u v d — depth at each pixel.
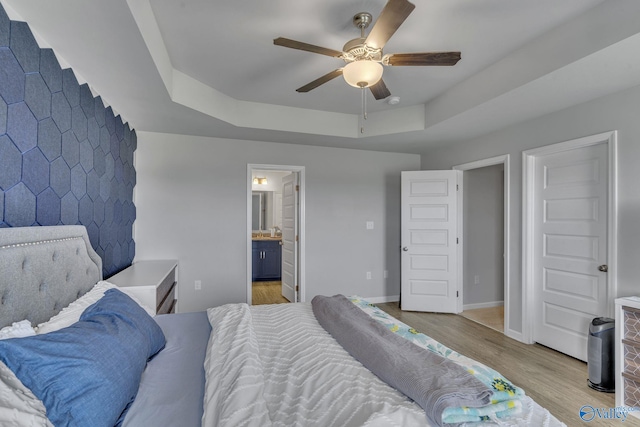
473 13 2.02
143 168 3.78
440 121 3.37
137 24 1.67
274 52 2.52
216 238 4.03
